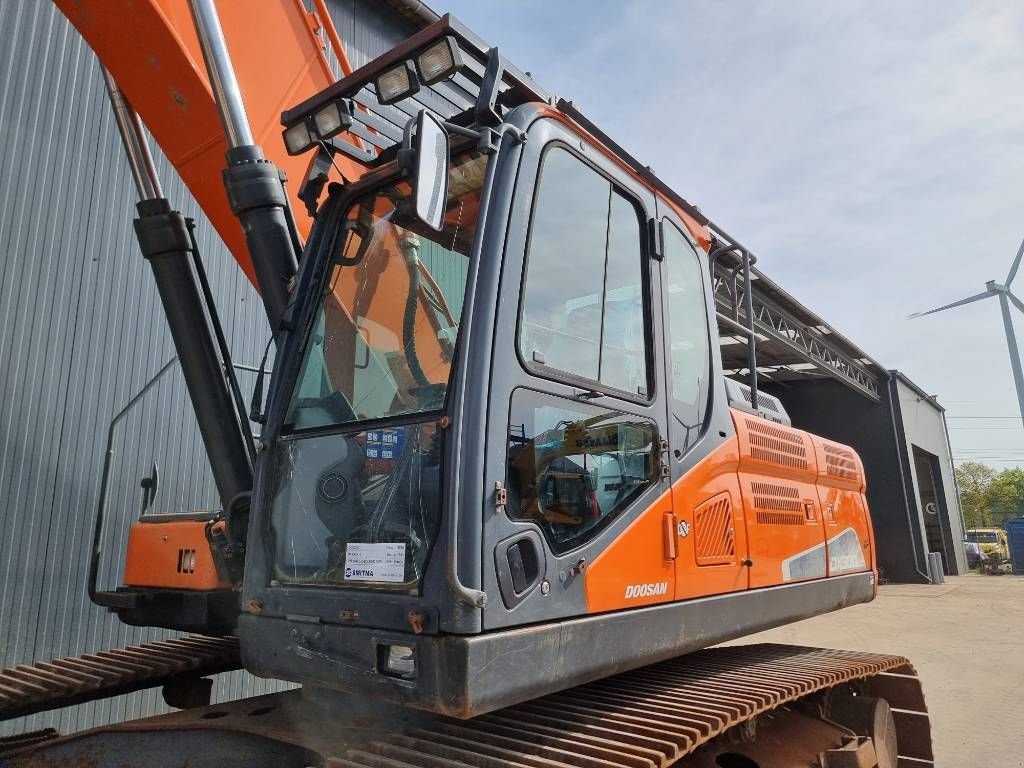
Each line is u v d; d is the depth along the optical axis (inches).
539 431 87.9
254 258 120.4
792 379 872.9
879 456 842.8
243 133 123.1
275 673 87.2
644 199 119.4
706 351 131.6
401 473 84.8
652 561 102.2
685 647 106.9
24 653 208.4
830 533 170.9
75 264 233.6
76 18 131.4
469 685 71.6
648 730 92.6
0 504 207.9
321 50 155.9
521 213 90.5
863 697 169.6
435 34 95.6
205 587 127.0
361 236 104.7
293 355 102.2
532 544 82.8
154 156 258.7
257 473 97.9
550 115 100.7
